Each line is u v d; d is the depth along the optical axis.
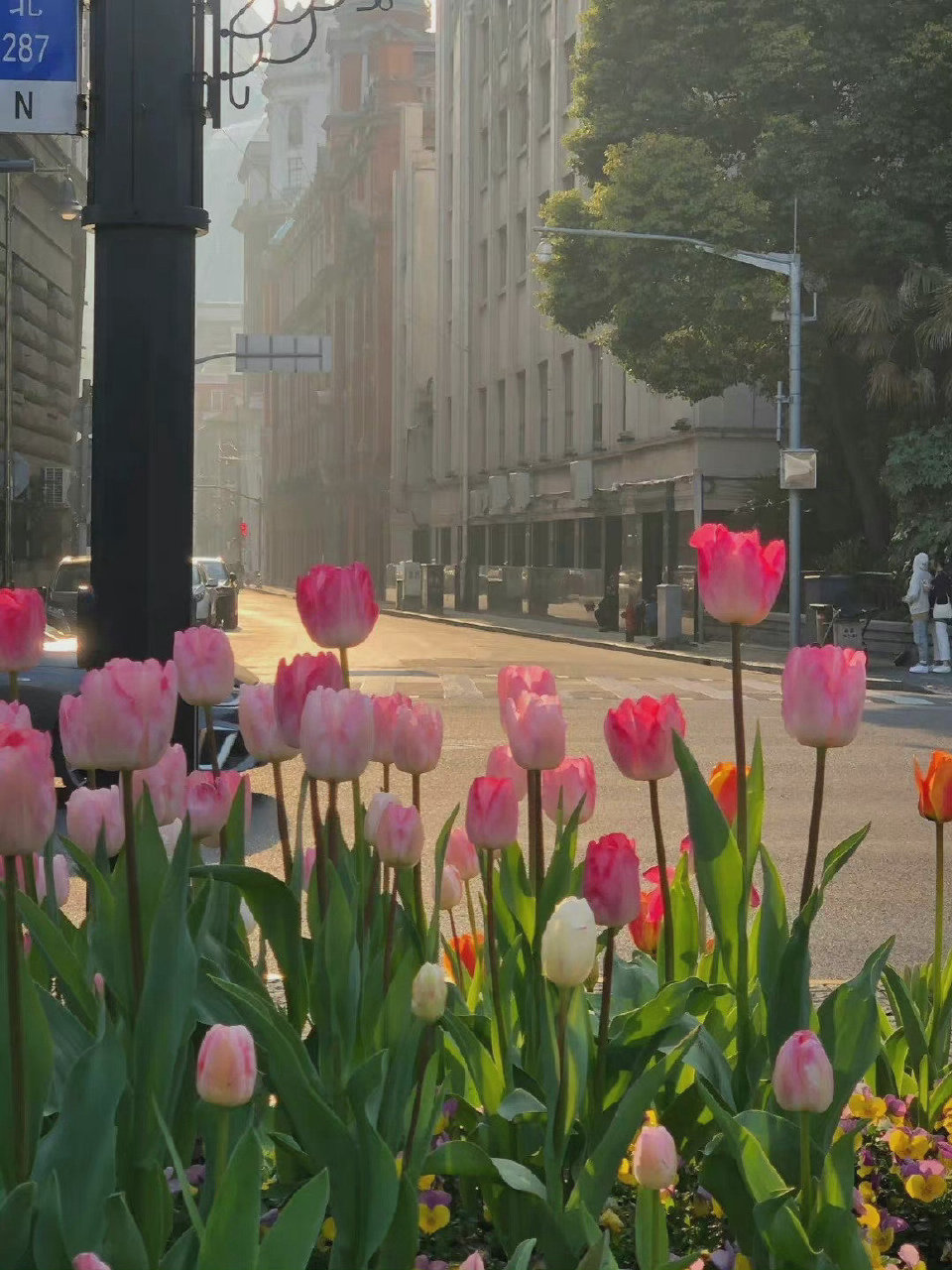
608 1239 2.23
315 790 2.81
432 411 71.06
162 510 4.64
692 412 37.44
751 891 3.07
